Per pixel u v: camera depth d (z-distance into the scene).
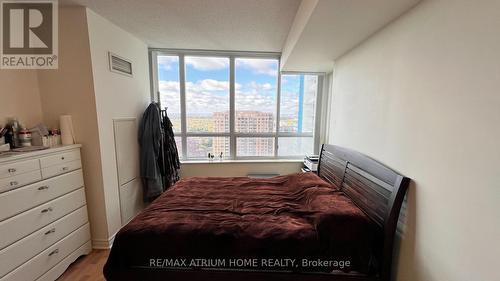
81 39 1.95
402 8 1.26
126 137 2.55
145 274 1.37
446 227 1.00
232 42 2.88
